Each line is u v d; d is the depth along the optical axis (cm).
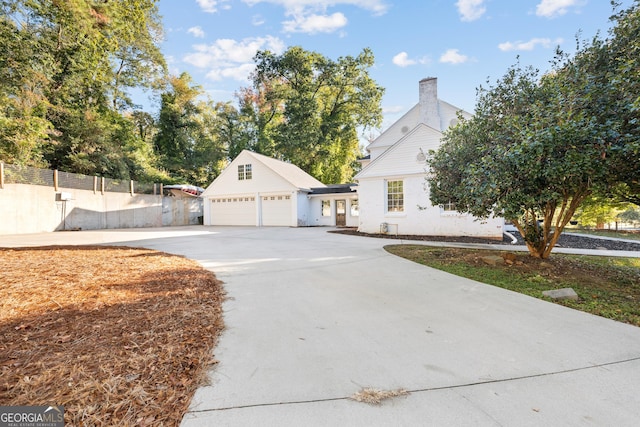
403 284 486
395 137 1869
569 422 168
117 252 806
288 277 532
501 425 166
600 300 407
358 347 265
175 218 2356
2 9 1284
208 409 177
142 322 310
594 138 381
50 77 1523
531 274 549
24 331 280
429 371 225
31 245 970
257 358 243
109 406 175
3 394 183
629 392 198
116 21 1741
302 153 2852
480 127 594
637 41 420
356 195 1936
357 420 170
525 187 470
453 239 1092
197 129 2978
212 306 371
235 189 2134
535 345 270
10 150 1409
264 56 3050
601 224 1975
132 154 2320
